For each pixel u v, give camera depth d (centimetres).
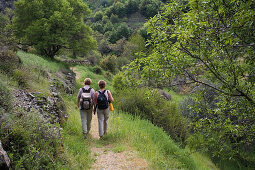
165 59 320
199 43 289
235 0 234
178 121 819
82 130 506
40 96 513
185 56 336
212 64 311
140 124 708
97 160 389
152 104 879
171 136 794
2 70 544
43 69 897
